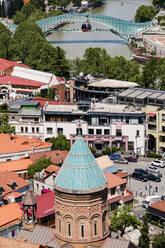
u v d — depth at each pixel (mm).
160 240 129125
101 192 100750
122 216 143000
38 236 107875
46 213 138375
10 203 141875
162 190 185625
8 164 187875
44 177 172875
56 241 103500
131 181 193375
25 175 187250
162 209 154625
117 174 173750
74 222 100562
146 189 185875
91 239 101250
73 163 100750
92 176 100250
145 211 163625
